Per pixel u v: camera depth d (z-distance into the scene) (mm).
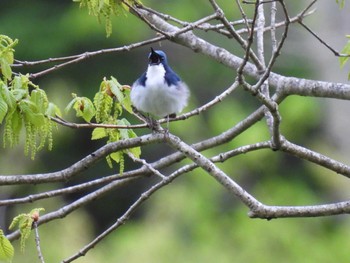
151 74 7480
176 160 7730
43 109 6184
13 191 17953
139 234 17000
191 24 6875
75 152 20500
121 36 19391
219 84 19797
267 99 6316
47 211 18391
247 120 7816
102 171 20766
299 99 18719
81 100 6555
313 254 17016
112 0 6672
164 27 8180
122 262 16422
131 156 6957
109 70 20109
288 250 16922
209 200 17766
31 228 6590
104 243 18812
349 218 17922
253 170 18859
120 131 6812
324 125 18703
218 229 17297
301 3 18156
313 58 18234
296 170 19578
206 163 6492
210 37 18516
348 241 17438
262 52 7586
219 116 18688
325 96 7191
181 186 17922
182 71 19891
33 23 19578
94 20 19188
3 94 5945
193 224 17312
